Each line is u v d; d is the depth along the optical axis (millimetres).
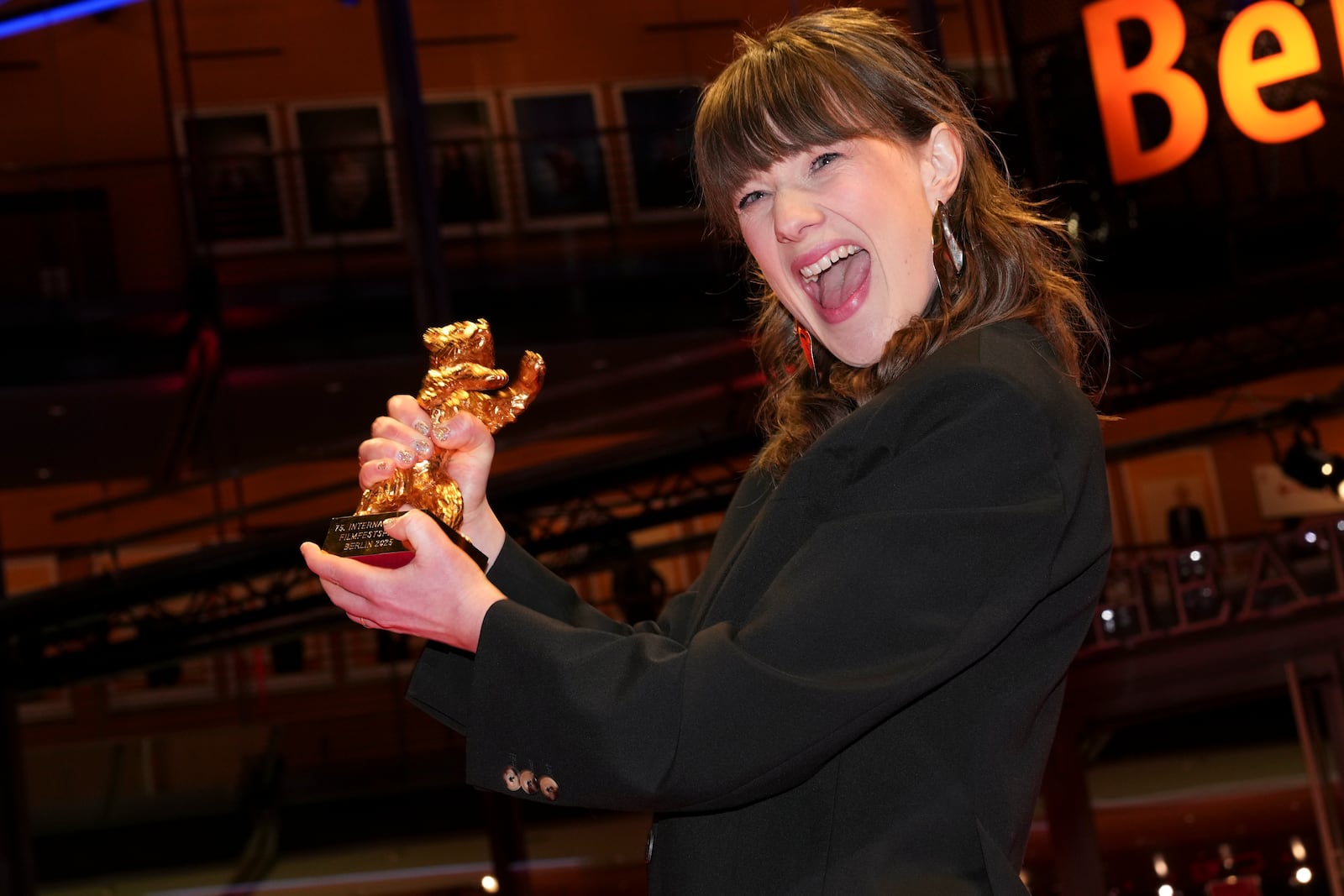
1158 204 5246
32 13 9695
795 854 875
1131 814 10180
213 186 9844
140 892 9703
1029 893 857
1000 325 953
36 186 9773
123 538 7910
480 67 10156
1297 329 5727
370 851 10312
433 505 1015
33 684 7254
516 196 9961
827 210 985
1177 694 7449
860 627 821
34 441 9891
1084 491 874
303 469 10602
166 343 9508
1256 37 5020
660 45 10266
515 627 859
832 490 905
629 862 10156
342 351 9492
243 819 9945
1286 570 7410
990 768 868
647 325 9711
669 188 10070
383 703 10930
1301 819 9930
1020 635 888
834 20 1041
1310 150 5051
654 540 11281
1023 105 5359
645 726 806
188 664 10859
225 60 10094
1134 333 5477
